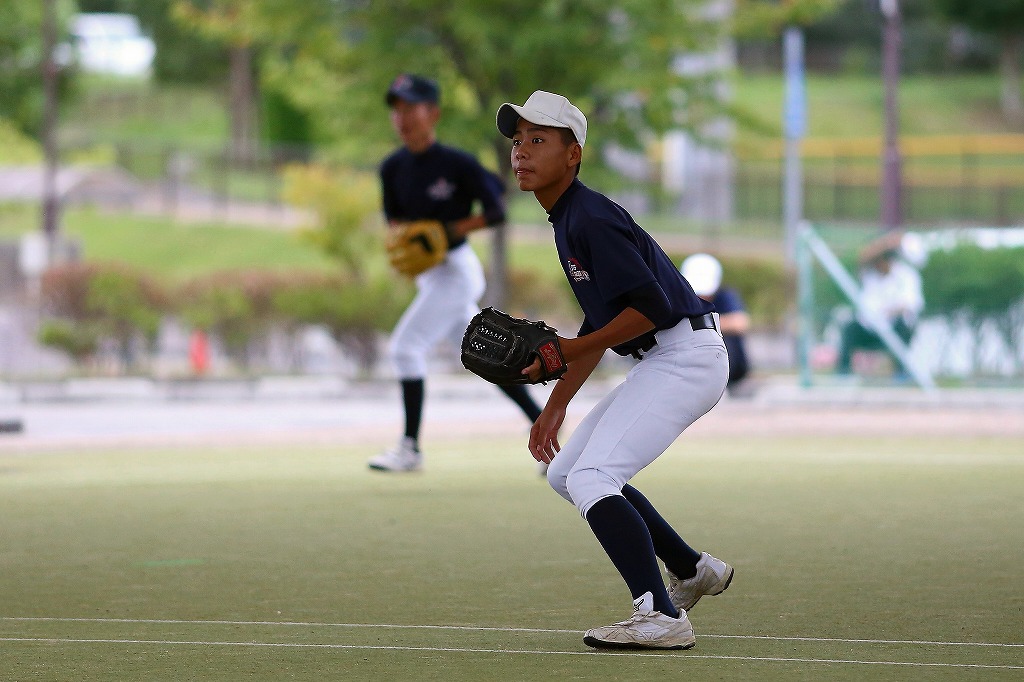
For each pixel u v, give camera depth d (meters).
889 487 38.28
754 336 105.50
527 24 86.69
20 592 23.16
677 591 20.44
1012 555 26.67
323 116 98.25
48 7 125.75
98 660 17.78
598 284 18.41
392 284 95.69
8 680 16.67
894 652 18.03
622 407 19.14
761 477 40.91
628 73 90.12
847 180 182.00
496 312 18.69
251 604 21.97
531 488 38.09
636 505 20.12
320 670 17.12
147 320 93.94
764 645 18.53
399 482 39.66
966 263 67.75
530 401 37.31
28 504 35.19
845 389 68.19
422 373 40.03
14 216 154.38
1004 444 51.66
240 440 53.00
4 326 95.81
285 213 163.75
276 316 94.19
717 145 101.56
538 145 18.78
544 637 19.19
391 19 89.88
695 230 164.38
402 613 21.14
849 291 68.56
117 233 148.75
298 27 90.38
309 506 34.50
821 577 24.22
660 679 16.45
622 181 99.12
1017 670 16.86
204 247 145.75
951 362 67.81
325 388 79.38
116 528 30.89
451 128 90.25
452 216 38.56
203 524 31.52
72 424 61.72
